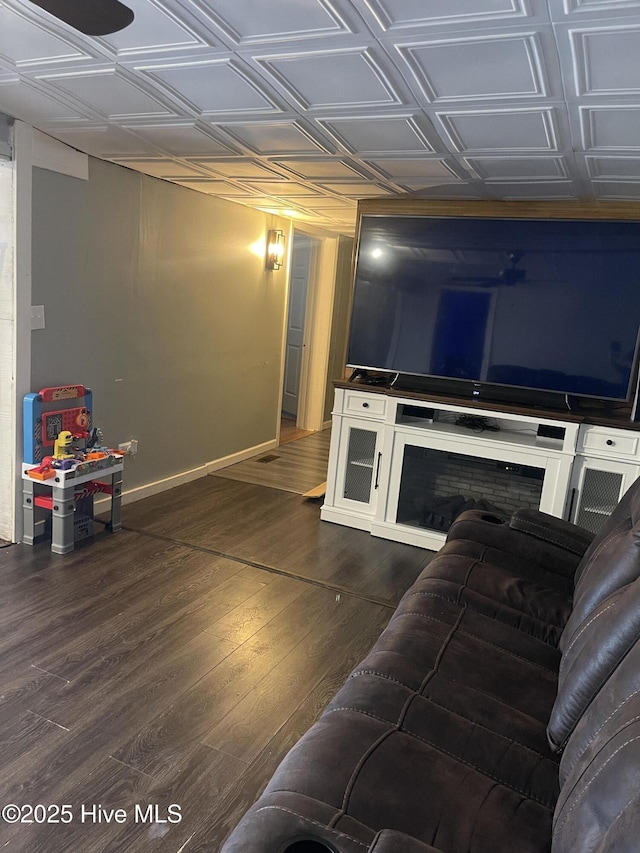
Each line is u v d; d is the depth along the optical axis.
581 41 1.61
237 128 2.67
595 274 3.47
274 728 2.10
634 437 3.33
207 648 2.54
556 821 1.07
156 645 2.53
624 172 2.79
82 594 2.89
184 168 3.60
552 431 3.58
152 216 3.99
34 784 1.78
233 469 5.26
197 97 2.33
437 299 3.82
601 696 1.17
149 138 2.98
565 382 3.60
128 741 1.98
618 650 1.26
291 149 2.92
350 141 2.69
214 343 4.86
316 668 2.48
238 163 3.34
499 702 1.54
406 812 1.12
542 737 1.45
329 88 2.10
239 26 1.72
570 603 2.12
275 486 4.87
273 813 1.07
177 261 4.29
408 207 3.84
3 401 3.24
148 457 4.33
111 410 3.90
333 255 6.70
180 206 4.23
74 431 3.48
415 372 3.92
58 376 3.46
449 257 3.77
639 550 1.55
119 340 3.87
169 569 3.24
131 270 3.88
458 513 3.81
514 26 1.57
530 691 1.62
